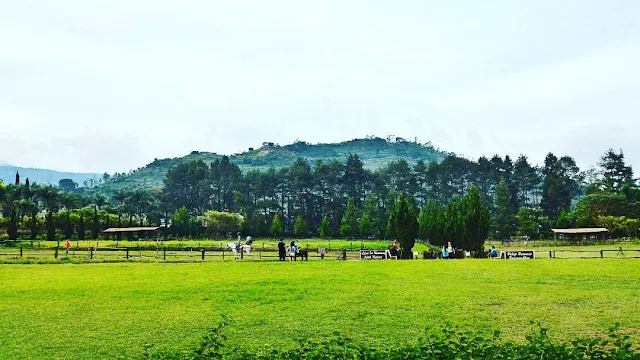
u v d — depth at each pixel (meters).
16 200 150.50
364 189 196.00
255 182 189.50
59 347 18.80
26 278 34.62
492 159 185.00
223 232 141.12
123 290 29.48
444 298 26.12
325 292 28.30
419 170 192.38
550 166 174.75
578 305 24.11
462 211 61.59
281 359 13.45
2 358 17.61
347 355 13.61
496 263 41.62
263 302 25.95
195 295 27.89
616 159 163.38
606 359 12.44
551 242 99.12
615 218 108.06
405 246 56.34
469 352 13.20
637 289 28.06
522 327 20.44
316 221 182.00
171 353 14.45
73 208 167.75
